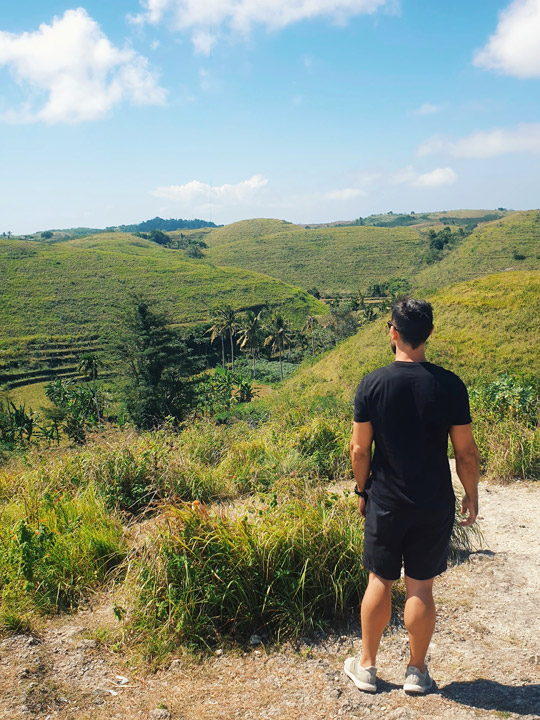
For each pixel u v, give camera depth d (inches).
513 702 93.3
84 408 1694.1
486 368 988.6
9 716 93.6
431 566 93.2
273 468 264.5
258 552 134.6
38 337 3132.4
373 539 95.0
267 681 107.0
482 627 126.6
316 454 281.9
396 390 91.0
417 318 93.1
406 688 97.7
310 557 134.9
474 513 97.1
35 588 144.6
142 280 4350.4
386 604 96.7
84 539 163.6
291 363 3029.0
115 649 119.0
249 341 2856.8
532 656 111.7
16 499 215.9
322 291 5354.3
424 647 96.7
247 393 2130.9
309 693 101.0
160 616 126.2
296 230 7859.3
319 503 166.4
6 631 126.6
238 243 7298.2
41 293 3818.9
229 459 279.1
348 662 107.0
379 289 4862.2
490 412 345.7
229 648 121.0
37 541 157.9
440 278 4825.3
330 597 133.3
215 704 98.9
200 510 145.6
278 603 129.2
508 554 172.1
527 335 1056.8
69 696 101.1
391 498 91.9
